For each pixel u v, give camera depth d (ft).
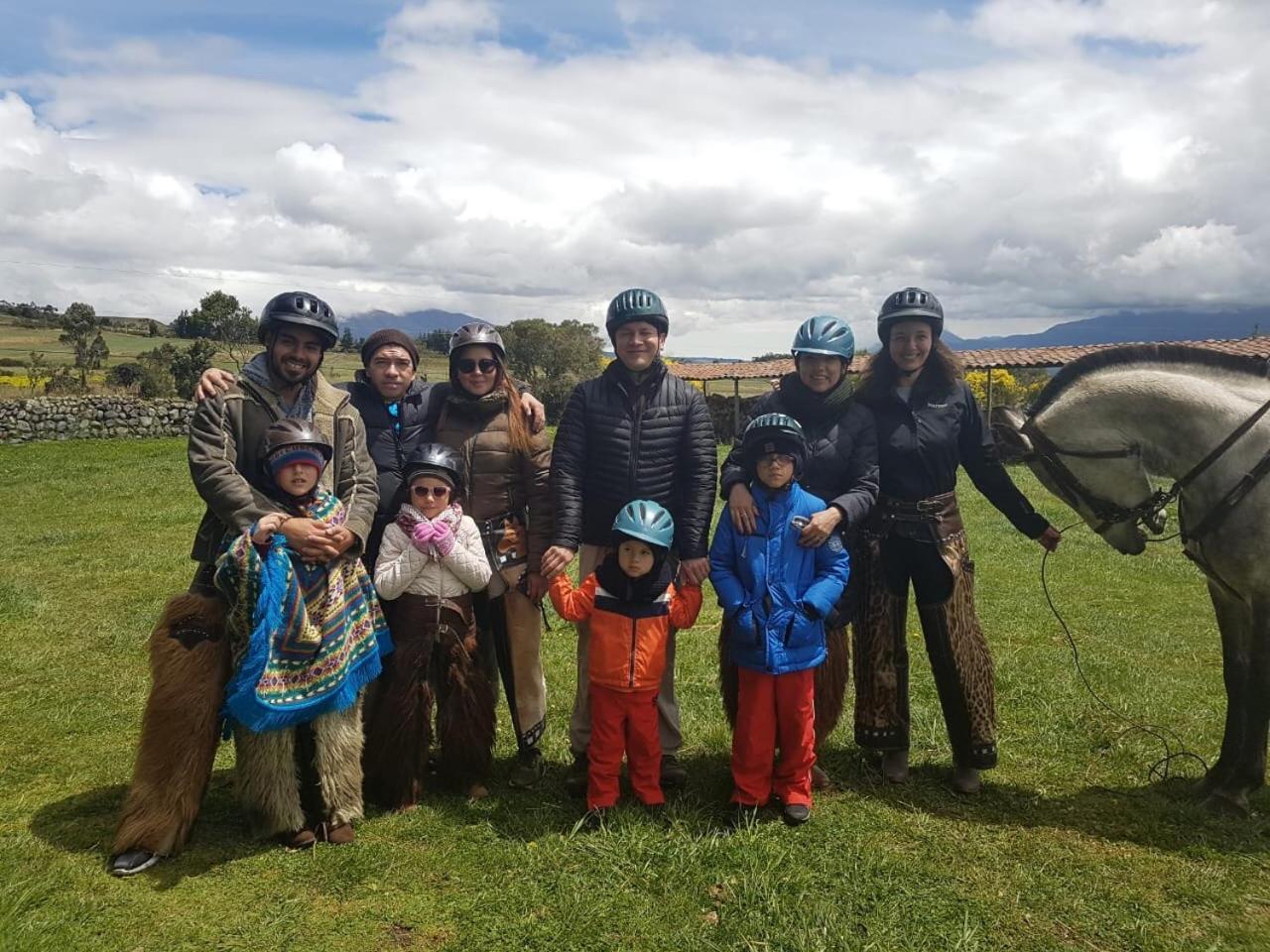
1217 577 12.09
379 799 11.96
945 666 12.63
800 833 11.28
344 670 10.65
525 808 11.96
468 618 12.18
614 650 11.50
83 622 20.75
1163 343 12.80
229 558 10.02
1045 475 13.10
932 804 12.38
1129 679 17.56
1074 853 10.95
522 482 12.86
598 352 136.05
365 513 11.29
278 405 11.17
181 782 10.31
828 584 11.42
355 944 8.86
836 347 11.80
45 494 43.01
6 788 12.26
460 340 12.30
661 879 10.00
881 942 8.94
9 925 8.71
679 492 12.51
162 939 8.82
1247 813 12.03
